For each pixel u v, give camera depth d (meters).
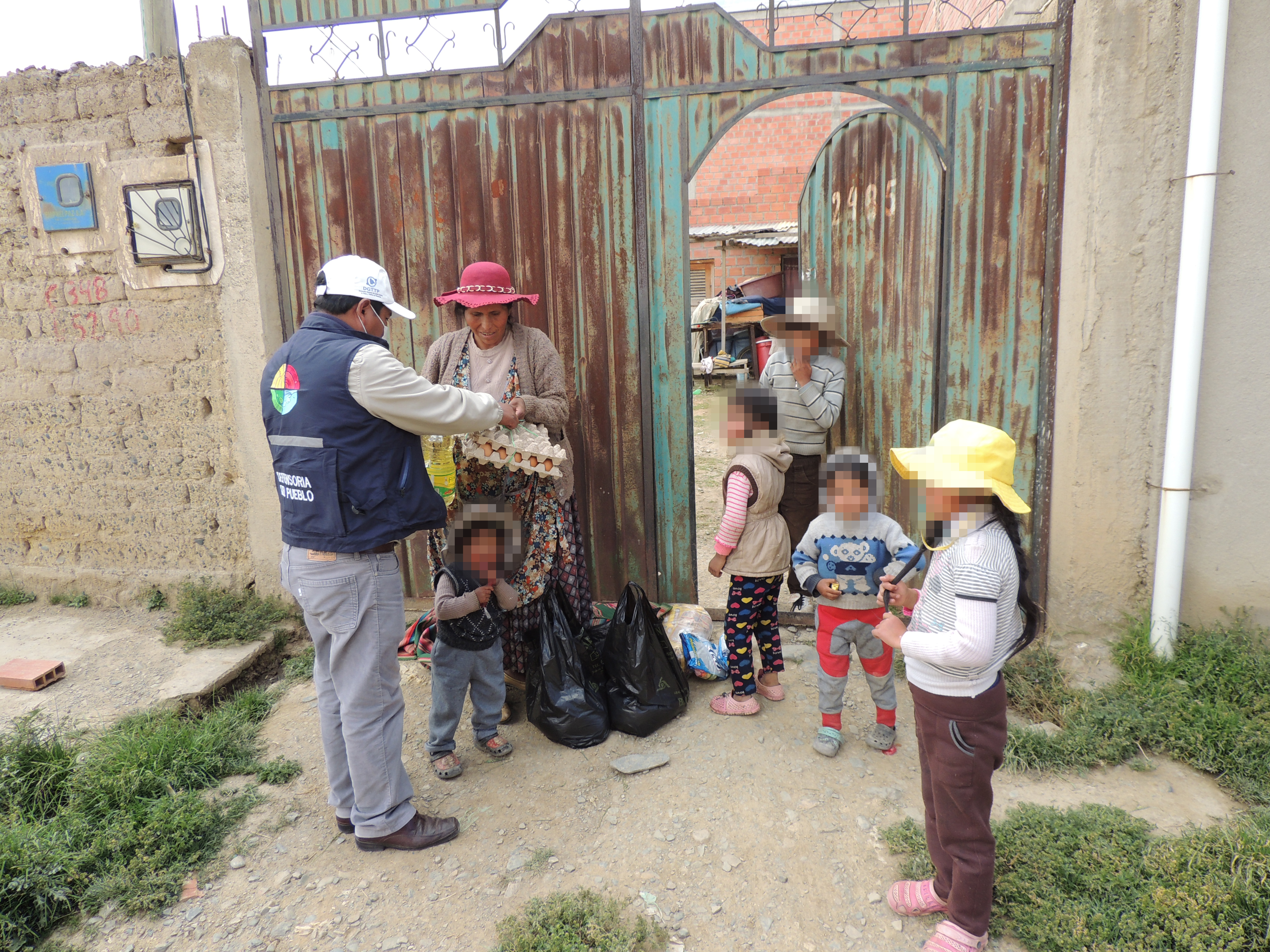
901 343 3.90
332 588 2.45
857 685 3.67
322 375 2.37
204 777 3.03
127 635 4.16
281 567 2.60
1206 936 2.04
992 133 3.55
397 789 2.66
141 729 3.20
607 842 2.69
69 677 3.72
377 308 2.57
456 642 2.93
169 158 4.00
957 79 3.53
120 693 3.57
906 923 2.31
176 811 2.78
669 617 3.95
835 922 2.33
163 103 3.98
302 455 2.40
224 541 4.41
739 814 2.79
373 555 2.52
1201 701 3.14
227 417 4.26
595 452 4.09
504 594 3.02
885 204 3.84
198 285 4.12
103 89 4.04
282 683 3.86
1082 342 3.44
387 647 2.57
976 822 2.05
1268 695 3.10
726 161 14.05
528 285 3.98
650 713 3.27
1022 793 2.84
